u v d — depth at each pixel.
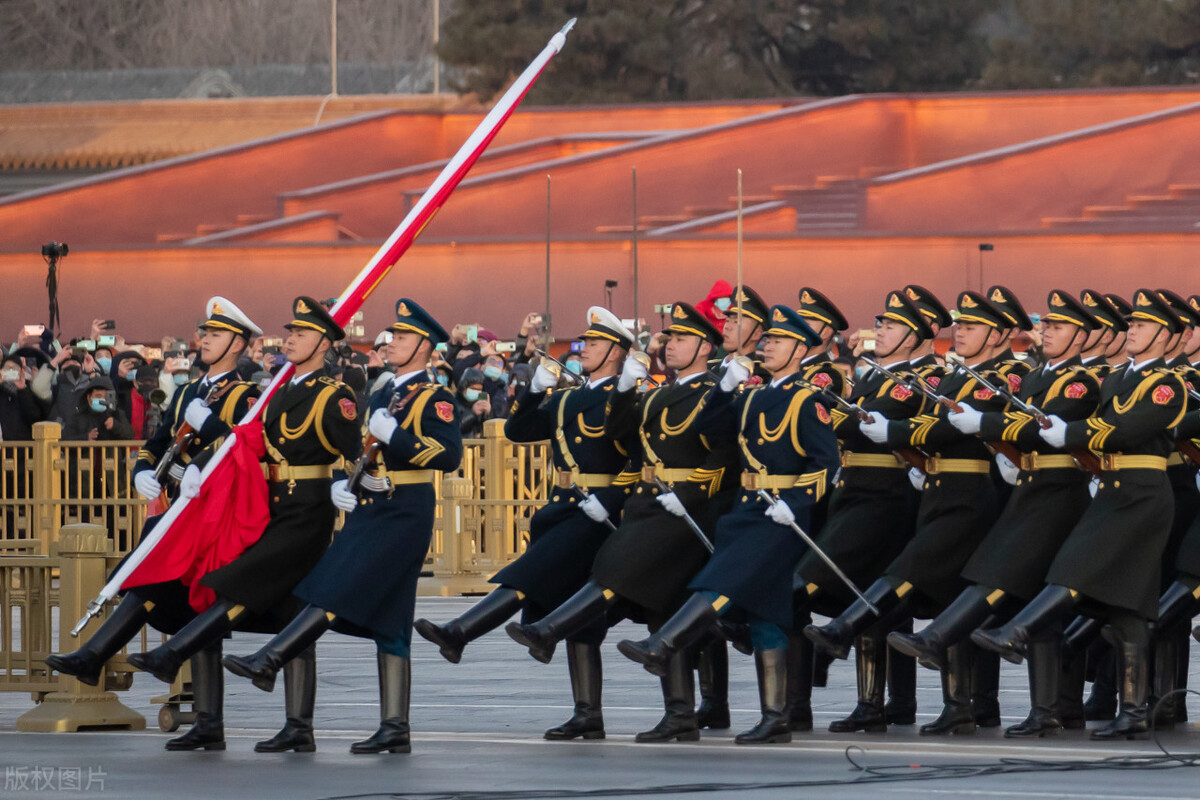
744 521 31.42
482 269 109.81
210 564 30.72
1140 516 32.16
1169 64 156.38
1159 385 31.95
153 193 133.00
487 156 132.62
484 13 158.88
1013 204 116.69
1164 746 31.58
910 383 34.41
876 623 33.75
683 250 107.75
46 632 34.38
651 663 30.22
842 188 124.56
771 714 31.84
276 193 133.88
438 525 62.69
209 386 32.69
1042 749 30.98
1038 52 158.12
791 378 31.89
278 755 30.53
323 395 31.08
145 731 33.81
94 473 63.00
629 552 31.92
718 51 160.25
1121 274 103.12
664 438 32.38
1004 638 31.30
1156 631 33.78
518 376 65.44
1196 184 114.75
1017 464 33.19
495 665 45.72
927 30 162.88
